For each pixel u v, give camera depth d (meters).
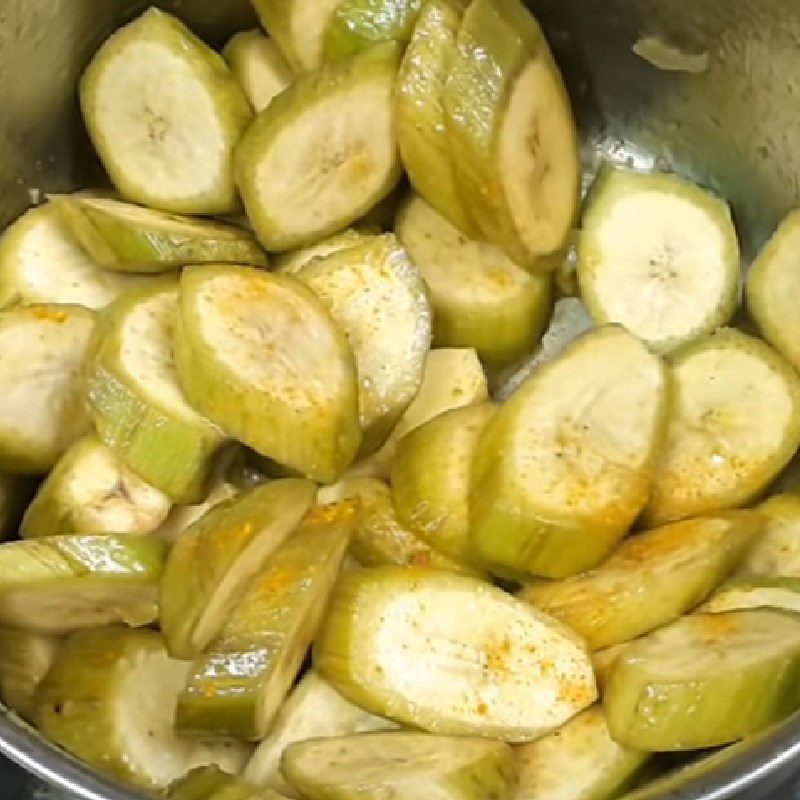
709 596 0.34
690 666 0.31
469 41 0.36
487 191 0.37
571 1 0.40
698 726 0.31
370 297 0.37
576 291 0.41
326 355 0.35
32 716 0.33
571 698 0.33
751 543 0.35
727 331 0.38
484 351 0.39
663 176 0.40
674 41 0.40
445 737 0.32
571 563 0.34
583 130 0.42
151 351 0.35
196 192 0.39
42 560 0.32
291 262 0.39
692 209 0.40
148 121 0.39
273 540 0.33
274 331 0.35
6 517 0.37
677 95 0.41
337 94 0.37
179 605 0.32
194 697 0.32
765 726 0.31
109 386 0.35
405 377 0.37
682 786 0.28
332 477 0.34
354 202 0.39
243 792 0.30
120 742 0.32
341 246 0.39
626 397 0.35
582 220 0.41
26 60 0.37
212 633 0.32
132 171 0.39
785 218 0.40
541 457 0.34
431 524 0.35
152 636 0.33
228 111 0.38
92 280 0.38
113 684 0.32
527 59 0.37
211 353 0.33
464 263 0.39
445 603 0.33
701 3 0.39
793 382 0.37
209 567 0.32
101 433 0.35
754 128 0.40
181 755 0.33
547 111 0.38
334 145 0.38
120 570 0.33
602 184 0.41
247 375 0.33
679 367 0.38
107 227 0.37
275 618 0.32
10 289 0.38
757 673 0.31
